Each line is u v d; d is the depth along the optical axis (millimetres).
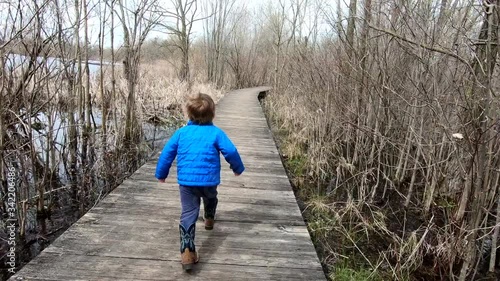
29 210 3996
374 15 4621
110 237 2783
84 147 6211
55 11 4605
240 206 3594
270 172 4859
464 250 2902
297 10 12156
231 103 13062
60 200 4414
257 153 5945
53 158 4586
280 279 2377
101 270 2350
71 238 2734
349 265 3121
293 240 2928
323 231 3701
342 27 4750
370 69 4676
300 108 7922
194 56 23734
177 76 16781
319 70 6188
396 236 3354
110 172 5285
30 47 4074
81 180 4918
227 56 26031
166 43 19719
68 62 4496
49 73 4027
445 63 3576
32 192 4230
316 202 4285
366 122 5258
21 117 4062
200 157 2436
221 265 2492
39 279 2229
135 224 3029
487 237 3592
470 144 2648
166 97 11852
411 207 4422
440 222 3904
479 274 3098
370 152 5383
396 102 4727
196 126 2516
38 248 3316
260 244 2824
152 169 4695
